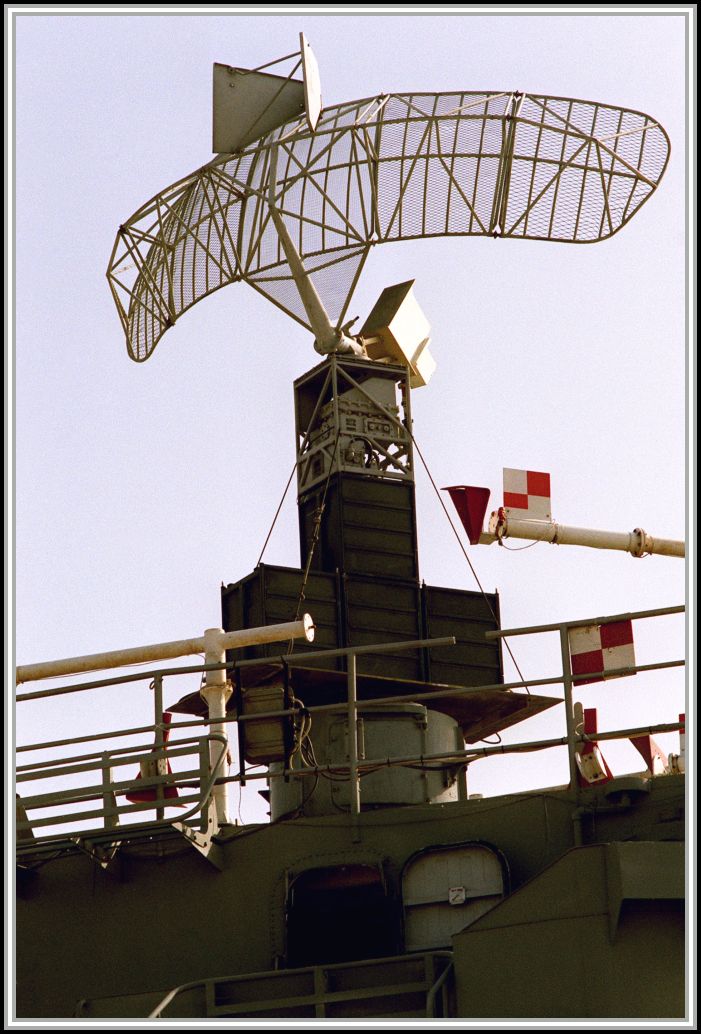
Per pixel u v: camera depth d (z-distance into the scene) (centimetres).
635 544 9369
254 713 8431
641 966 6731
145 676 8444
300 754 8506
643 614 8000
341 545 9744
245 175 10112
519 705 9669
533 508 9338
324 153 9975
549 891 6900
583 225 10138
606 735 7844
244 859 8081
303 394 10338
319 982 7288
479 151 10006
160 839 8106
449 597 9819
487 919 6944
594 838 7706
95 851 8044
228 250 10125
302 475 10200
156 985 7938
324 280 9981
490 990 6844
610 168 10144
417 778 8781
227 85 10131
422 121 9975
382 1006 7175
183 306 10275
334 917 8038
